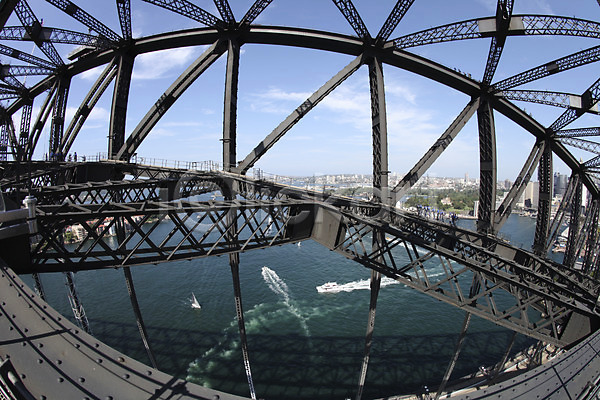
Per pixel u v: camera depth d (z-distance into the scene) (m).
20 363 4.13
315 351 32.91
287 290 51.56
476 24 16.33
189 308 43.62
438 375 28.09
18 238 8.73
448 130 19.30
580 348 8.23
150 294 48.03
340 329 38.28
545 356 27.09
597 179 31.00
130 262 10.77
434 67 18.36
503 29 15.88
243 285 53.41
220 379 28.09
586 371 6.92
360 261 14.46
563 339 13.34
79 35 20.91
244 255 72.06
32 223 8.86
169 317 40.81
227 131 15.93
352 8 15.34
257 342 35.03
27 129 29.27
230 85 16.02
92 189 14.91
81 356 4.48
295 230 14.66
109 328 37.03
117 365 4.48
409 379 27.48
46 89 29.31
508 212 23.75
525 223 128.25
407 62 17.91
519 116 22.94
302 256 71.56
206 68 18.19
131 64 23.00
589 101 20.16
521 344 33.62
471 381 25.62
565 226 88.69
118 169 23.72
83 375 4.18
